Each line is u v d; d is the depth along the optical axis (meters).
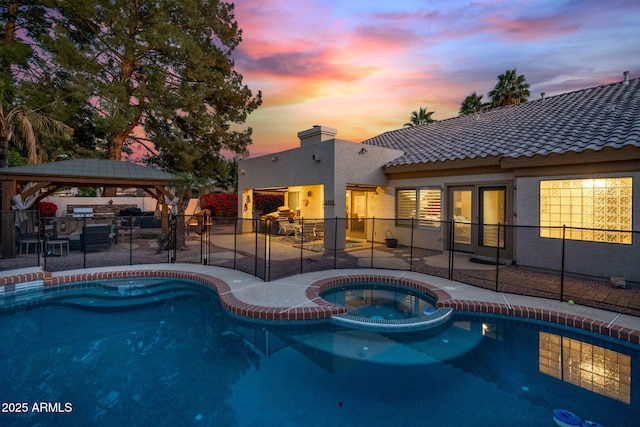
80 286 8.00
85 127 18.00
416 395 3.75
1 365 4.48
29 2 14.83
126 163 13.09
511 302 6.20
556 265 8.57
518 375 4.17
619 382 4.00
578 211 8.27
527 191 9.16
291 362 4.58
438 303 6.29
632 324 5.08
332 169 12.09
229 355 4.81
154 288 8.06
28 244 11.13
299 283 7.50
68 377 4.18
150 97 16.34
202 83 17.94
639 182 7.30
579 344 5.08
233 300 6.25
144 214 23.20
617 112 9.73
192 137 19.27
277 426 3.21
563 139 9.16
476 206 11.00
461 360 4.60
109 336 5.46
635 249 7.32
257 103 20.30
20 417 3.33
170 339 5.36
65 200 22.64
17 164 17.16
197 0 17.11
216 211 23.92
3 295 7.09
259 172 16.88
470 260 10.48
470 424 3.23
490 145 11.10
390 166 13.23
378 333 5.46
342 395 3.78
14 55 13.10
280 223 17.33
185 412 3.45
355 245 13.83
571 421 3.24
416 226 12.94
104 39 14.82
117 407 3.54
